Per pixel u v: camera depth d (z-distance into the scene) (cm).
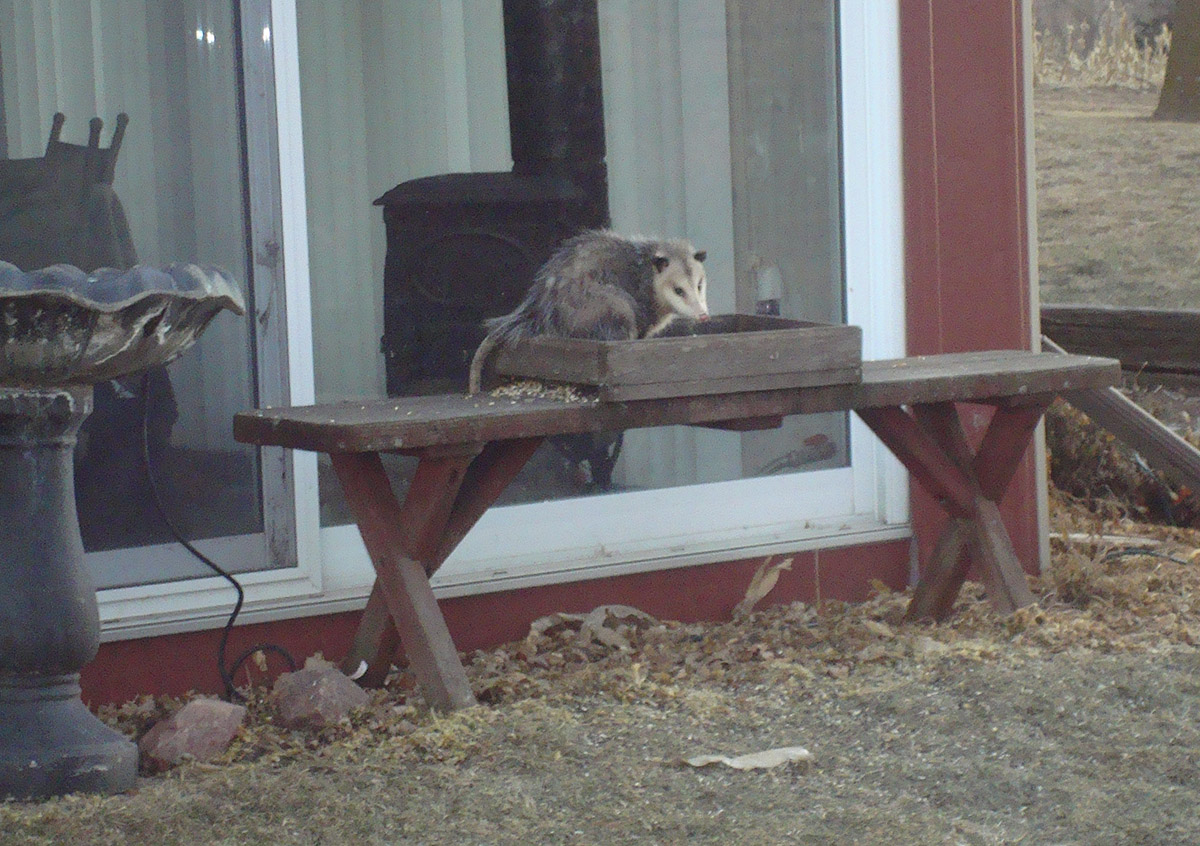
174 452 548
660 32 661
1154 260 1520
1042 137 1708
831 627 575
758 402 483
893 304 650
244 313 418
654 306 563
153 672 510
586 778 411
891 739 442
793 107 662
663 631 570
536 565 583
